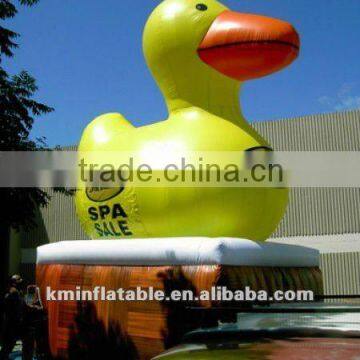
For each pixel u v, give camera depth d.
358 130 18.08
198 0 6.54
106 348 5.99
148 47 6.73
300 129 18.86
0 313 12.23
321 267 18.23
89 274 6.26
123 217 6.23
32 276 22.02
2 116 13.19
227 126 6.29
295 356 1.97
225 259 5.42
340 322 2.51
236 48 6.07
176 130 6.28
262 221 6.20
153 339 5.61
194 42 6.36
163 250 5.68
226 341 2.31
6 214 14.34
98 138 6.72
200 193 5.85
